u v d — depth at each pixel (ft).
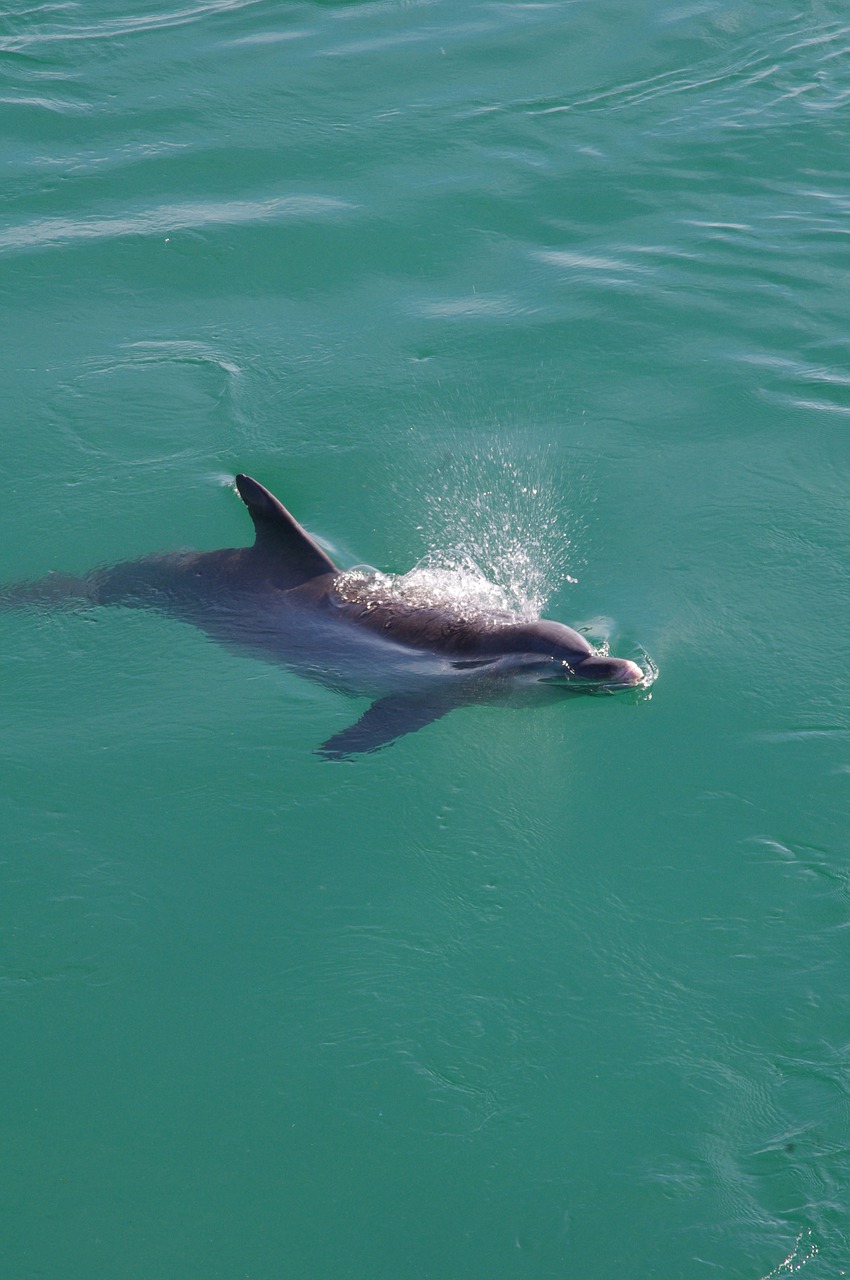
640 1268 21.91
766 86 71.31
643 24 78.33
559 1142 23.82
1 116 67.72
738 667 35.17
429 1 81.76
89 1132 24.04
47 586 38.75
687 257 56.95
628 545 40.34
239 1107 24.47
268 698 34.19
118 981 26.78
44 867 29.35
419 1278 21.85
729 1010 26.09
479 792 31.42
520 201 61.16
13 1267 21.98
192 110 68.69
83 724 33.53
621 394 48.34
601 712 33.76
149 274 55.72
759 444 45.34
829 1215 22.52
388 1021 25.95
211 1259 22.13
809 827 30.17
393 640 35.63
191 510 42.29
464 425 46.65
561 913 28.30
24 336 51.75
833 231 58.90
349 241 57.98
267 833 30.30
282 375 49.52
